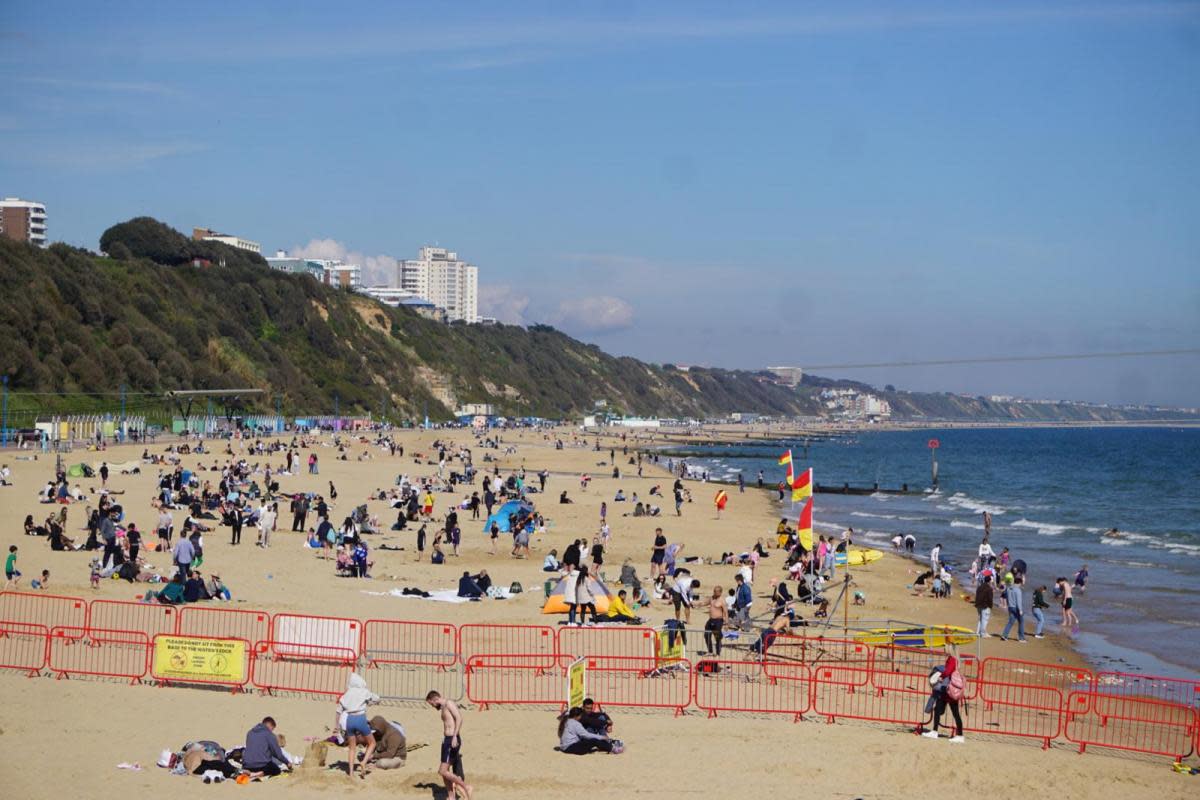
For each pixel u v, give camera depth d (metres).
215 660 20.33
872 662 22.70
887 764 17.11
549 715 19.61
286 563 36.84
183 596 27.34
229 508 47.25
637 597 31.98
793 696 21.31
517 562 40.91
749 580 31.91
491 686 21.27
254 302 169.62
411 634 25.44
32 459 74.00
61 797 14.59
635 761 17.08
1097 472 137.38
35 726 17.53
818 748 17.88
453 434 170.50
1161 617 35.09
